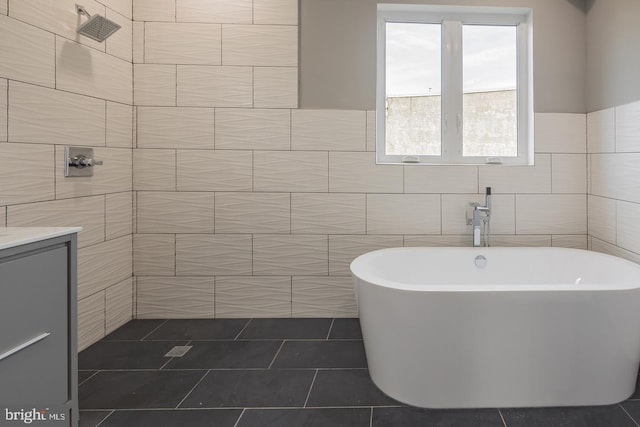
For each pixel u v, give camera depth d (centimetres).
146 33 275
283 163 279
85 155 231
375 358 188
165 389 188
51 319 123
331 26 278
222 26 276
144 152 278
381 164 279
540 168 279
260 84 278
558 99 279
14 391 111
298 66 278
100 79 244
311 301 282
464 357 171
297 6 276
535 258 257
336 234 280
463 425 161
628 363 175
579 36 278
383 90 290
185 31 276
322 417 167
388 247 280
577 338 170
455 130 290
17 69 187
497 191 279
